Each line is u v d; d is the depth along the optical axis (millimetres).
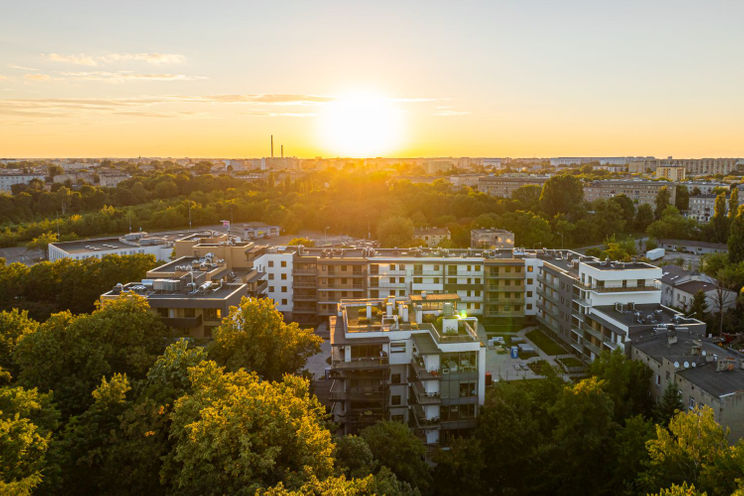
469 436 68812
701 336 86125
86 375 66875
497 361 108625
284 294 136125
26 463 45594
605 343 94938
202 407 51156
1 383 69688
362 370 72438
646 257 187375
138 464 53031
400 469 54844
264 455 44969
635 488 56750
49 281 126500
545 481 62375
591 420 60969
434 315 79000
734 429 65500
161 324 82812
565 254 138000
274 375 74812
